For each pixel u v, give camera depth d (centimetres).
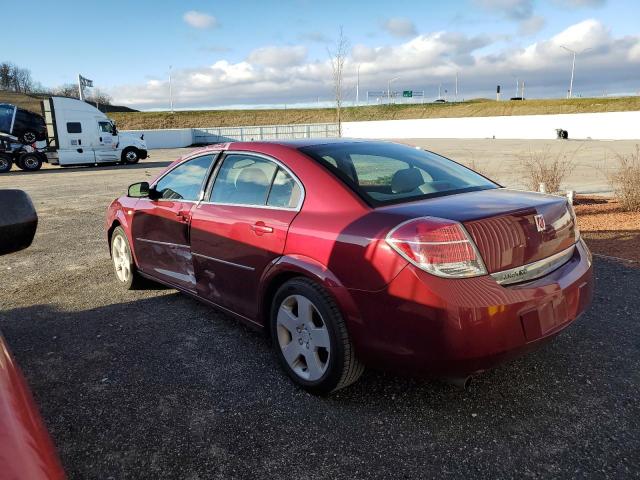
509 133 4744
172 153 3950
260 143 369
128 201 509
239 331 410
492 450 250
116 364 355
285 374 334
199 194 405
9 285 558
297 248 300
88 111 2617
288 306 316
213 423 280
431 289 241
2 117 2500
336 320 280
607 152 2267
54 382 332
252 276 339
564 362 337
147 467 245
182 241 413
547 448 250
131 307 473
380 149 373
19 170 2661
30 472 106
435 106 7569
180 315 448
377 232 262
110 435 272
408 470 238
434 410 287
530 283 267
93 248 742
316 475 236
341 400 300
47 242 790
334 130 5850
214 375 335
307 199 311
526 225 271
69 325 431
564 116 4397
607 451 247
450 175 353
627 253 577
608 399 292
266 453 253
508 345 249
